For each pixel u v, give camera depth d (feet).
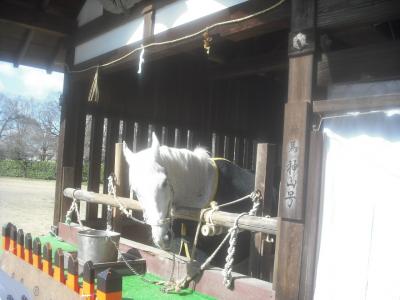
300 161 9.61
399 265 8.36
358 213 8.93
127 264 13.99
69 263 11.89
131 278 14.14
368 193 8.82
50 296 12.62
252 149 29.12
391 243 8.47
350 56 9.40
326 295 9.20
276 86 30.30
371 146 8.85
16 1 19.61
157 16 15.80
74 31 21.56
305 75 9.82
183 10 14.53
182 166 12.98
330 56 9.68
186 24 14.28
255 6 11.76
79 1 21.09
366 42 12.55
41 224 36.27
